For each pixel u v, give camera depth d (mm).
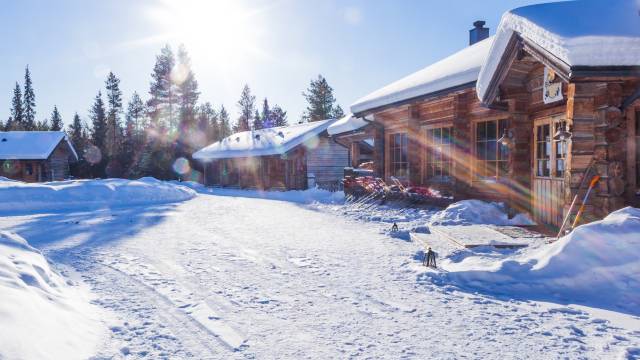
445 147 12281
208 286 5082
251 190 29547
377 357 3150
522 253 6004
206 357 3152
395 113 14555
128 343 3393
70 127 62156
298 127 32531
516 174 9203
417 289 4926
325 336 3561
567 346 3334
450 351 3256
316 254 6945
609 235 4832
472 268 5320
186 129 53938
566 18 6348
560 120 8109
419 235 8039
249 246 7715
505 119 10141
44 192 16516
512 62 7887
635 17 6062
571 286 4648
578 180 6586
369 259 6527
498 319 3943
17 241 5312
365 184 15242
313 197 20781
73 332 3322
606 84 6414
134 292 4840
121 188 18938
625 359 3066
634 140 6922
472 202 9914
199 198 21234
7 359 2543
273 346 3357
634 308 4121
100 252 7234
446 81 10781
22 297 3367
